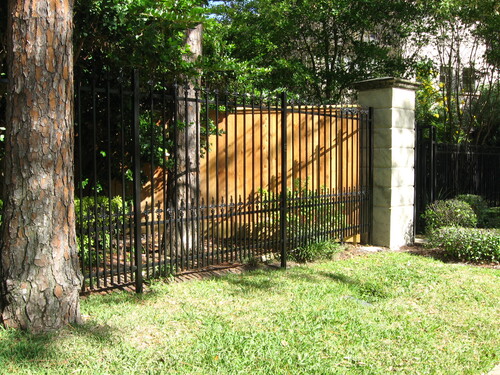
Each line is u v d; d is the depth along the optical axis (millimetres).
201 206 5750
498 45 13062
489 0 12266
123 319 4188
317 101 13008
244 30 13375
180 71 6254
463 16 12789
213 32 9023
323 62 14102
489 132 15102
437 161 10508
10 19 3604
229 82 8398
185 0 5543
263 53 12672
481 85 14312
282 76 13195
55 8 3682
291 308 4707
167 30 5809
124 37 5785
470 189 11797
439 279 5996
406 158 8531
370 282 5801
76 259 4016
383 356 3689
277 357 3559
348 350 3758
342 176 8273
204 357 3520
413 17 12953
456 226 8383
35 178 3688
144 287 5273
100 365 3330
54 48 3689
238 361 3465
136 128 4879
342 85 13391
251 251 6508
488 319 4590
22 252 3703
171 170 7332
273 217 6566
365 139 8375
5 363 3248
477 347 3938
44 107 3672
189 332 4000
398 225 8398
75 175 7086
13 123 3641
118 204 6176
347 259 7211
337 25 13219
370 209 8391
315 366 3439
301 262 6949
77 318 4004
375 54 12734
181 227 5559
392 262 6977
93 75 4574
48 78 3672
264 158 8336
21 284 3711
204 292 5129
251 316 4434
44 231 3750
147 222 5160
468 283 5828
